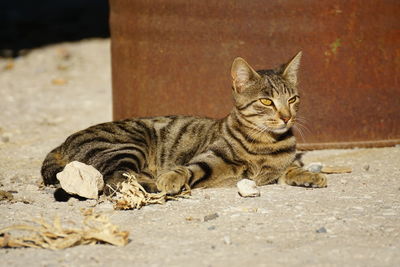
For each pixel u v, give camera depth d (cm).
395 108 1061
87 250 638
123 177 857
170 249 634
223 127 908
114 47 1156
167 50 1054
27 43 2302
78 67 1964
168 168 941
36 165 1031
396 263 595
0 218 729
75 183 800
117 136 917
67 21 2623
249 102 879
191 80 1047
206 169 863
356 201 788
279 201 791
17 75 1861
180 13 1034
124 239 645
